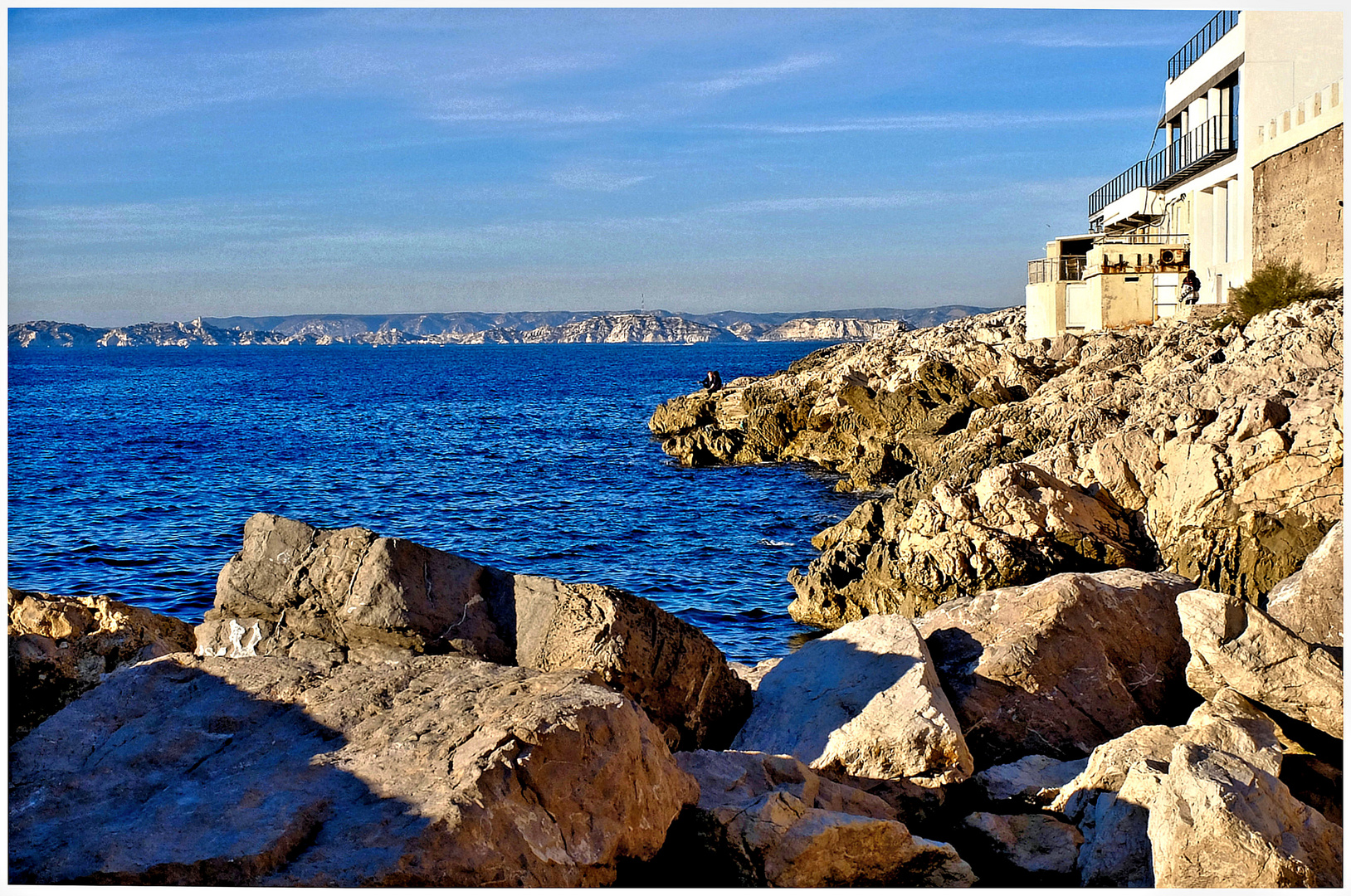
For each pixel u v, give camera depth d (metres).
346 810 5.16
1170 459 17.11
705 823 5.87
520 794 5.23
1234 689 7.29
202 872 4.79
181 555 21.20
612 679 7.34
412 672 6.54
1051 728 8.20
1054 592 8.96
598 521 26.39
